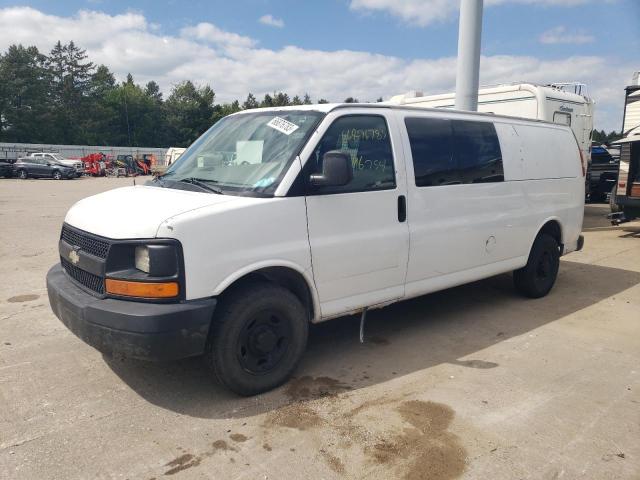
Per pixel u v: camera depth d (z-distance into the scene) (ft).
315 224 12.52
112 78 317.83
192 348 10.77
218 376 11.64
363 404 11.81
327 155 11.85
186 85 312.50
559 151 20.26
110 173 146.30
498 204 17.34
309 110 13.48
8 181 112.57
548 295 20.86
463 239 16.16
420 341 15.75
